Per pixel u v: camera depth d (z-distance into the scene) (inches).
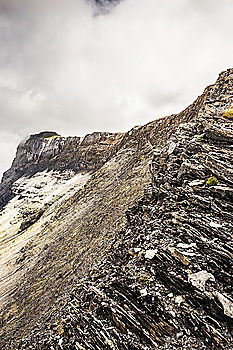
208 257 588.1
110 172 3944.4
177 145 1151.0
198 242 633.0
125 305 618.8
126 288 652.1
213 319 501.0
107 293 681.0
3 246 4628.4
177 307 549.3
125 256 792.3
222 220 654.5
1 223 7578.7
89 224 2064.5
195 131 1207.6
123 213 1659.7
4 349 978.1
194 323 513.0
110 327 600.1
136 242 816.3
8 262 3073.3
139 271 674.8
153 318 562.3
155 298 585.3
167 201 861.8
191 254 612.1
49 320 823.7
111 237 1311.5
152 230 792.3
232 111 1151.0
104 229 1664.6
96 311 660.1
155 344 519.8
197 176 855.1
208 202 721.6
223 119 1135.6
